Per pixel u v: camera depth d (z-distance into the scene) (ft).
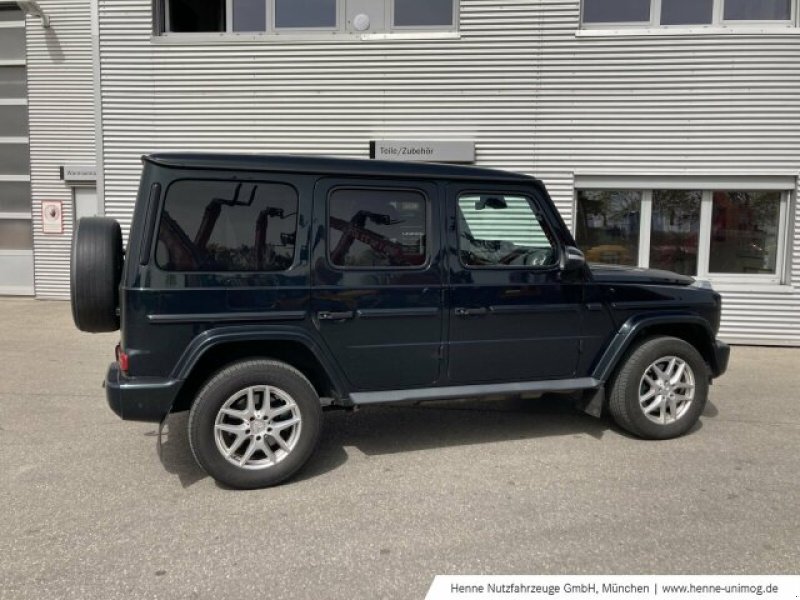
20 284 36.04
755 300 26.11
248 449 11.85
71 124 33.99
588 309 14.19
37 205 34.86
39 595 8.40
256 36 27.73
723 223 26.66
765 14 25.70
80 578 8.82
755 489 11.84
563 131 26.76
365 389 12.87
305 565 9.20
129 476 12.47
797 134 25.45
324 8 27.84
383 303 12.64
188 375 11.38
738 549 9.66
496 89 26.94
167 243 11.34
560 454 13.73
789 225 25.95
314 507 11.12
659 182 26.43
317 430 12.28
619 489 11.84
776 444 14.37
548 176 27.02
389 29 27.63
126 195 28.96
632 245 27.35
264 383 11.82
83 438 14.61
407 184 12.84
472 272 13.28
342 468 12.96
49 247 35.19
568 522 10.52
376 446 14.29
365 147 27.81
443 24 27.45
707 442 14.49
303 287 12.08
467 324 13.28
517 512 10.89
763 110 25.50
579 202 27.55
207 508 11.07
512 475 12.55
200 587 8.64
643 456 13.58
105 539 9.93
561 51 26.40
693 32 25.50
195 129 28.43
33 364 21.68
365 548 9.70
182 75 28.19
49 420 15.88
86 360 22.31
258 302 11.83
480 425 15.84
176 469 12.84
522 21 26.45
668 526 10.37
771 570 9.11
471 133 27.27
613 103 26.32
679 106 25.96
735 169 25.88
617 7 26.30
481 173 13.41
